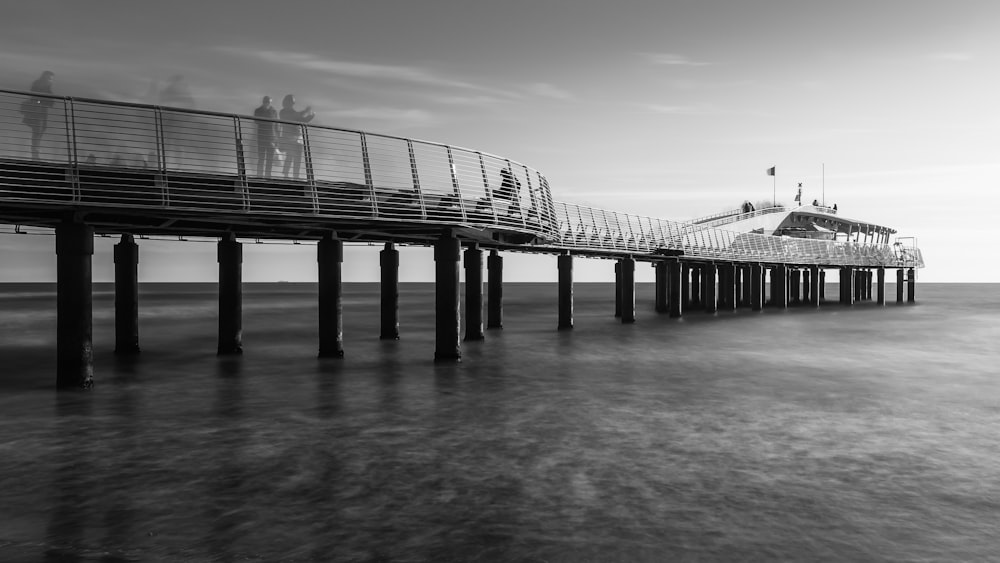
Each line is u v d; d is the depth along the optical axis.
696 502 9.23
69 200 14.32
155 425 13.38
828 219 69.31
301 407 15.20
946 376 21.09
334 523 8.40
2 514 8.61
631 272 38.16
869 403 16.44
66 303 15.22
